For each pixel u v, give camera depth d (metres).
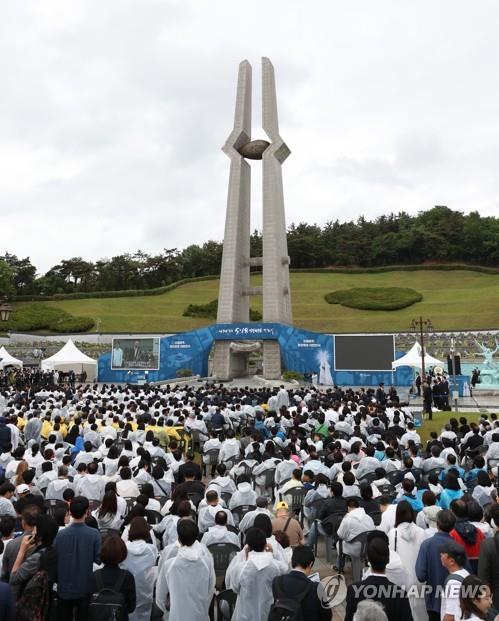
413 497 8.20
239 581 5.60
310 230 123.62
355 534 7.80
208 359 48.34
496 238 102.56
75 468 11.74
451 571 5.20
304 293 93.88
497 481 10.96
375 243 112.56
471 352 56.62
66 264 108.88
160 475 10.07
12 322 76.75
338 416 17.80
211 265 113.62
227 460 13.88
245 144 49.50
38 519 6.04
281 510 7.52
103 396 26.39
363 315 80.31
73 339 71.88
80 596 5.82
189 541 5.71
